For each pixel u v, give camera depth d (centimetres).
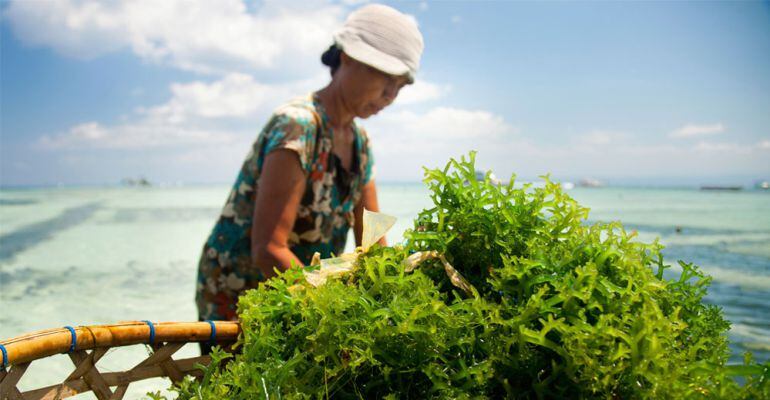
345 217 236
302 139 194
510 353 92
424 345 90
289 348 101
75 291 638
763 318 377
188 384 102
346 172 224
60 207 3650
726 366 82
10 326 459
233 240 213
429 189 119
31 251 1116
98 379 111
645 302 89
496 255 110
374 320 92
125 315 508
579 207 108
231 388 100
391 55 203
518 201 112
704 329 104
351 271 112
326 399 93
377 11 205
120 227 1844
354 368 90
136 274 782
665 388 79
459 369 91
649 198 4184
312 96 212
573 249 101
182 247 1177
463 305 96
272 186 193
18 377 96
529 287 95
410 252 117
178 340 122
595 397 83
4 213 2923
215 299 221
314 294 96
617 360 83
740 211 2114
